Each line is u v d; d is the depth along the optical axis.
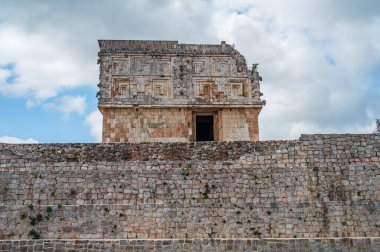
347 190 24.75
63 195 23.92
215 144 25.95
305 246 23.20
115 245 22.80
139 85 35.06
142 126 34.44
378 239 23.47
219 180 24.62
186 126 34.72
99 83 34.72
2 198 23.72
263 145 25.98
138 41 36.12
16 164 24.55
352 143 25.77
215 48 36.44
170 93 35.06
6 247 22.50
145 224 23.53
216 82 35.59
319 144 25.69
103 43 35.81
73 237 23.06
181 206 23.97
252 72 36.09
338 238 23.45
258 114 35.66
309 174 25.02
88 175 24.42
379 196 24.69
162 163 24.89
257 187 24.59
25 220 23.28
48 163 24.66
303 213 24.11
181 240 23.06
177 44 36.31
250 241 23.22
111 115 34.47
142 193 24.16
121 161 24.94
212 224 23.67
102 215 23.55
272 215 23.98
